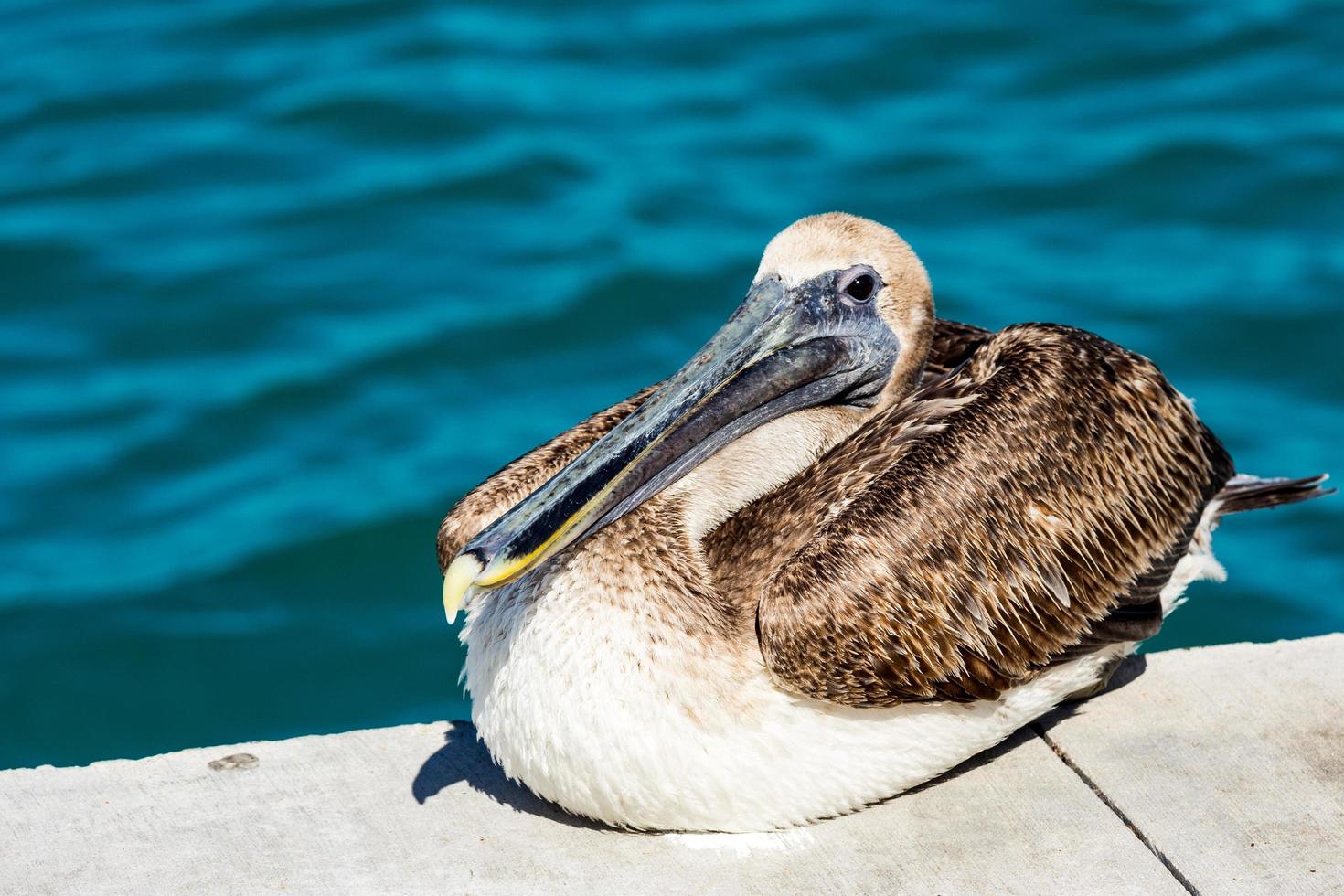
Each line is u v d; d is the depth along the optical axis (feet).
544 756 20.74
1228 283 52.85
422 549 44.98
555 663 20.49
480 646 21.61
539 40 68.44
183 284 54.80
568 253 55.67
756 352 23.67
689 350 51.96
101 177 60.23
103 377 51.37
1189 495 23.61
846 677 20.39
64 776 22.94
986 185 58.29
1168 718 23.44
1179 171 58.08
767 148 61.00
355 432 49.14
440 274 55.16
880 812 21.75
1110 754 22.67
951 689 21.02
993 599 21.30
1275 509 45.47
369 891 20.72
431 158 61.00
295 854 21.40
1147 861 20.74
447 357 51.72
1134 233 55.52
